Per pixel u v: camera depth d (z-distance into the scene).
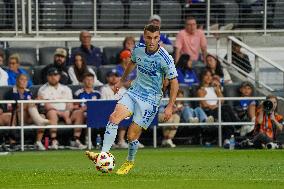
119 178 36.38
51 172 41.03
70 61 70.50
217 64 71.62
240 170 42.88
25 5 77.69
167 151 61.09
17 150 64.19
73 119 64.88
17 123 64.38
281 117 65.31
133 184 33.41
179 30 79.25
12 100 64.25
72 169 44.25
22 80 64.75
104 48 72.31
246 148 64.06
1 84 67.00
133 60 39.31
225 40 79.62
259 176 38.72
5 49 71.44
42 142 65.25
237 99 66.62
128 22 79.25
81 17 78.62
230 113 67.06
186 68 71.00
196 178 36.81
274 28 80.25
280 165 47.00
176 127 66.44
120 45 78.56
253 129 66.00
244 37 80.00
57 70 67.88
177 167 45.56
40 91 65.50
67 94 65.94
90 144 64.44
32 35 77.81
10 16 77.19
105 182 34.38
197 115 67.19
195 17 79.38
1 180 36.28
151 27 38.38
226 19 79.69
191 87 69.19
